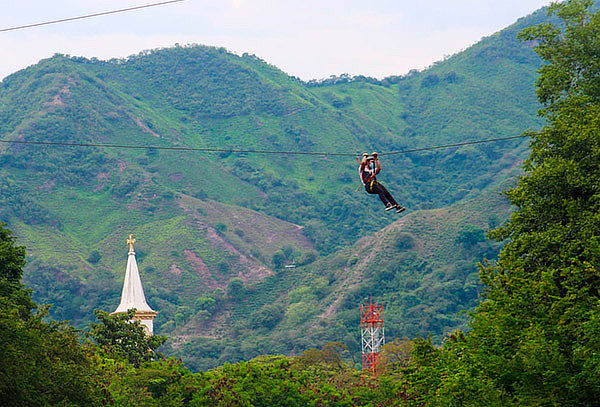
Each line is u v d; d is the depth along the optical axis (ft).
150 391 413.59
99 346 428.97
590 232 224.53
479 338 208.03
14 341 226.99
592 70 290.76
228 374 465.06
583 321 183.42
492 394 179.22
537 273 238.89
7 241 327.47
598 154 241.55
